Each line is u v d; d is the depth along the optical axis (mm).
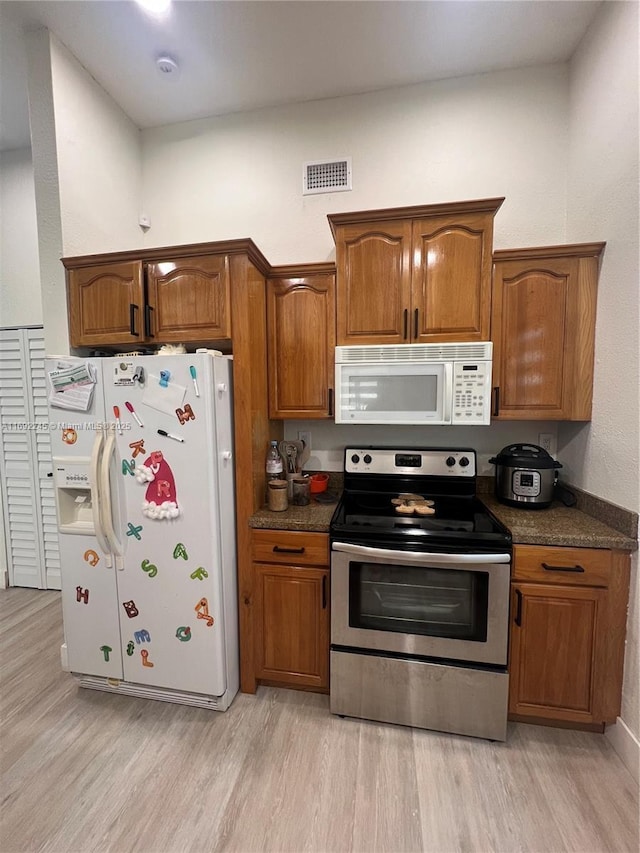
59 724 1630
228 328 1718
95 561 1714
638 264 1408
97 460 1600
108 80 1993
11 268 2623
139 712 1695
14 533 2828
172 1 1579
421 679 1572
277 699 1771
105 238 2086
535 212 1984
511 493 1818
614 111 1547
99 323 1851
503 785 1357
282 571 1716
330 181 2174
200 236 2330
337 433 2275
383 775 1394
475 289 1705
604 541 1438
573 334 1708
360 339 1830
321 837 1200
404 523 1642
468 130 2021
